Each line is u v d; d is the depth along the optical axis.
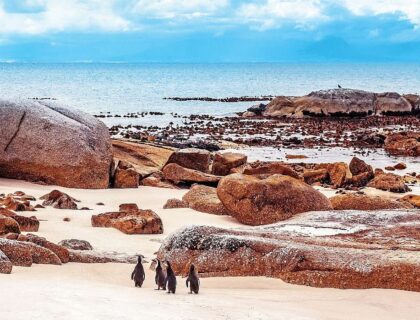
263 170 29.81
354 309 11.49
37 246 14.75
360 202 22.73
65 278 13.23
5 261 13.32
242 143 48.78
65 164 29.12
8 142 29.75
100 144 30.12
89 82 159.38
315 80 182.38
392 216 17.81
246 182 21.89
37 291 10.93
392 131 57.59
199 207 23.80
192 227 15.48
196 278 12.16
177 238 15.21
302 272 13.70
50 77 191.12
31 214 21.61
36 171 29.41
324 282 13.47
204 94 117.75
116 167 30.95
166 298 11.30
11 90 117.31
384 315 11.23
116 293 11.50
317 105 70.44
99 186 29.39
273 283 13.64
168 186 30.17
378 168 37.12
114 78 190.12
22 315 9.08
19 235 16.14
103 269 14.69
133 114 73.62
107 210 23.39
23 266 14.18
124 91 122.44
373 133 52.56
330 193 28.75
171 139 48.97
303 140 51.25
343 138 53.09
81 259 15.42
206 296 11.79
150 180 30.56
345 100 71.19
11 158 29.53
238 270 14.34
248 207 21.59
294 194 21.81
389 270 13.33
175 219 22.23
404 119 68.88
